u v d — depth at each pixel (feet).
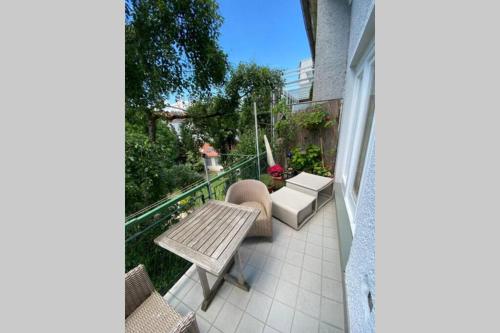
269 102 19.56
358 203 4.11
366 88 6.37
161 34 13.04
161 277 6.09
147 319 3.71
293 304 5.08
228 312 5.02
